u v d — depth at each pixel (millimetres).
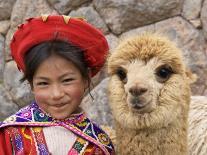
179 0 4934
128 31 5027
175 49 2041
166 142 2016
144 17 4969
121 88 2023
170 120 1994
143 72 1961
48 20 2037
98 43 2107
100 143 2082
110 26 5055
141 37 2051
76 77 2012
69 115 2068
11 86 5406
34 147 1987
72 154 2012
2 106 5410
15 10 5379
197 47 4852
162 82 1999
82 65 2021
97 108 4898
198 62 4812
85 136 2059
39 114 2049
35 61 1963
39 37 2004
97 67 2146
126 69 2012
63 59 1970
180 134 2045
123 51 2029
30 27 2039
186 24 4910
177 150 2035
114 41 5008
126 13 4980
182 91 2029
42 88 2006
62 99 2000
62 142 2016
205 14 4848
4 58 5465
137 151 2027
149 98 1938
